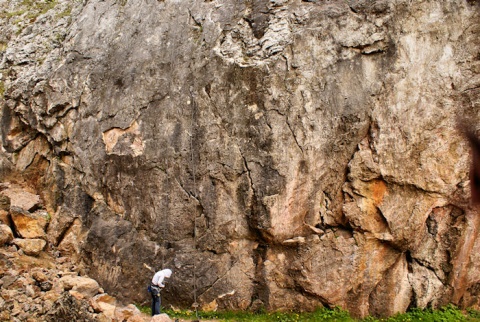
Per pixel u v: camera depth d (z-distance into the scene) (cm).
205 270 807
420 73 768
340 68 788
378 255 773
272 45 821
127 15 980
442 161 747
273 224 778
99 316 671
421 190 754
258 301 795
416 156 753
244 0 893
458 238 773
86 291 736
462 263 787
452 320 764
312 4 844
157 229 841
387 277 786
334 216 783
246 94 813
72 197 922
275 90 797
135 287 829
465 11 776
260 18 862
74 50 995
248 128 805
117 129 900
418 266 795
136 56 920
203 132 833
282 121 789
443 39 774
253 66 813
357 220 764
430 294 786
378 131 762
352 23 796
